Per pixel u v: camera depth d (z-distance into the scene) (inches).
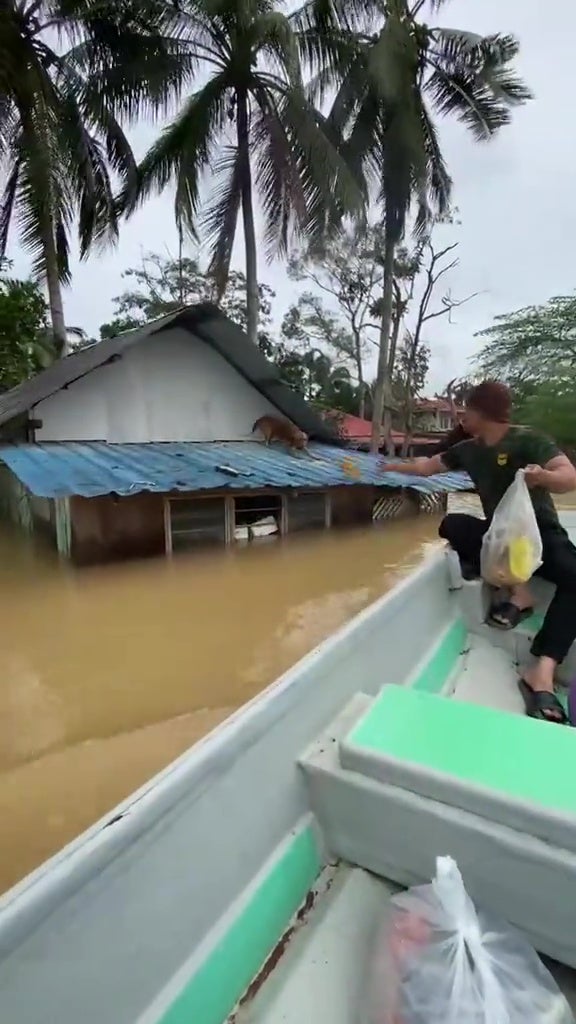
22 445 305.1
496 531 91.0
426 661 85.5
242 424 378.9
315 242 472.7
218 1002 39.1
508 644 96.7
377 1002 37.5
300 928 45.4
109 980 34.0
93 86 466.0
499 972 36.3
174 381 351.3
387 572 225.0
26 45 458.3
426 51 511.2
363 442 751.1
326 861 51.7
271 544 261.4
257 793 47.0
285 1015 38.7
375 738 51.4
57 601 187.8
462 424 105.2
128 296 936.3
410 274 711.7
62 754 103.8
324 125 493.4
